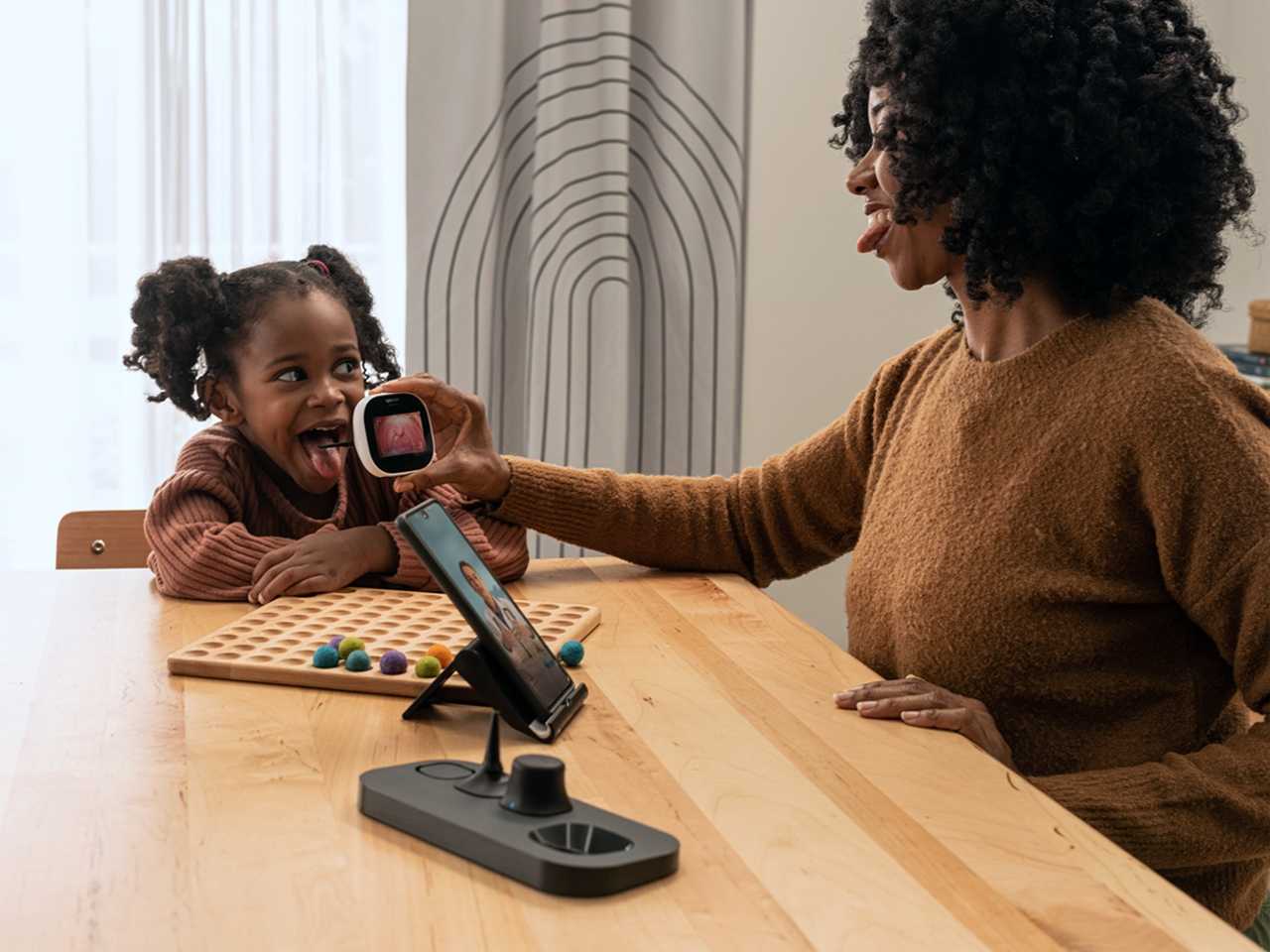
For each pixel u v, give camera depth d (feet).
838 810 2.94
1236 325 8.82
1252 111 8.63
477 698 3.50
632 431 8.76
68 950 2.31
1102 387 3.86
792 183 8.81
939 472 4.22
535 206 8.35
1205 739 3.98
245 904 2.47
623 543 4.91
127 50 7.92
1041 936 2.42
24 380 8.14
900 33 4.00
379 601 4.31
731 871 2.64
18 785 2.96
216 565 4.41
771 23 8.62
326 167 8.24
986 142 3.92
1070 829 2.87
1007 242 3.99
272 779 3.02
